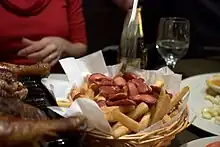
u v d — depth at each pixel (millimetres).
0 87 920
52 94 1020
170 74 1071
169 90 1070
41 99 1009
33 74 1147
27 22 1716
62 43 1770
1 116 785
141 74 1104
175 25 1399
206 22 2496
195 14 2504
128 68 1123
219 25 2480
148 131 860
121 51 1249
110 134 842
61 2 1808
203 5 2482
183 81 1400
